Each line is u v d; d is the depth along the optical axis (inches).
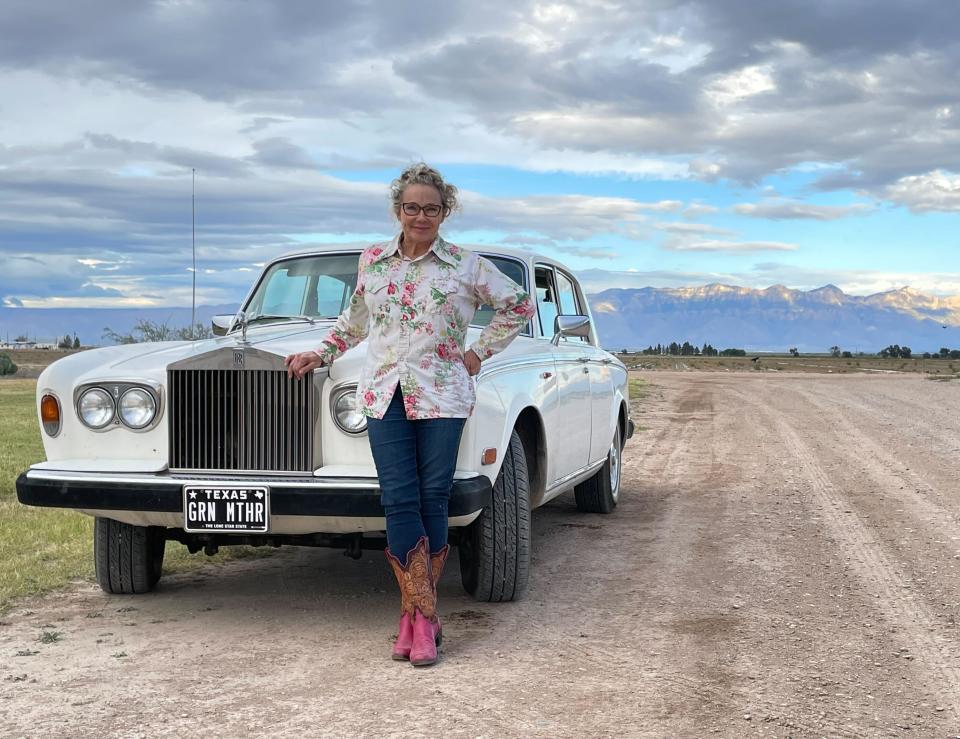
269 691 137.5
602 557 229.3
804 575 210.4
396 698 134.3
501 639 163.0
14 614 180.7
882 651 156.9
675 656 153.7
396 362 149.8
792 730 122.8
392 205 151.3
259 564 224.4
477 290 154.2
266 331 203.3
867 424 613.0
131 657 154.1
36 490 165.3
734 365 3885.3
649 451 468.4
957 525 269.1
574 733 121.3
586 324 228.2
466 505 159.5
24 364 2372.0
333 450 163.2
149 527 188.2
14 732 122.3
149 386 167.3
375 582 206.7
